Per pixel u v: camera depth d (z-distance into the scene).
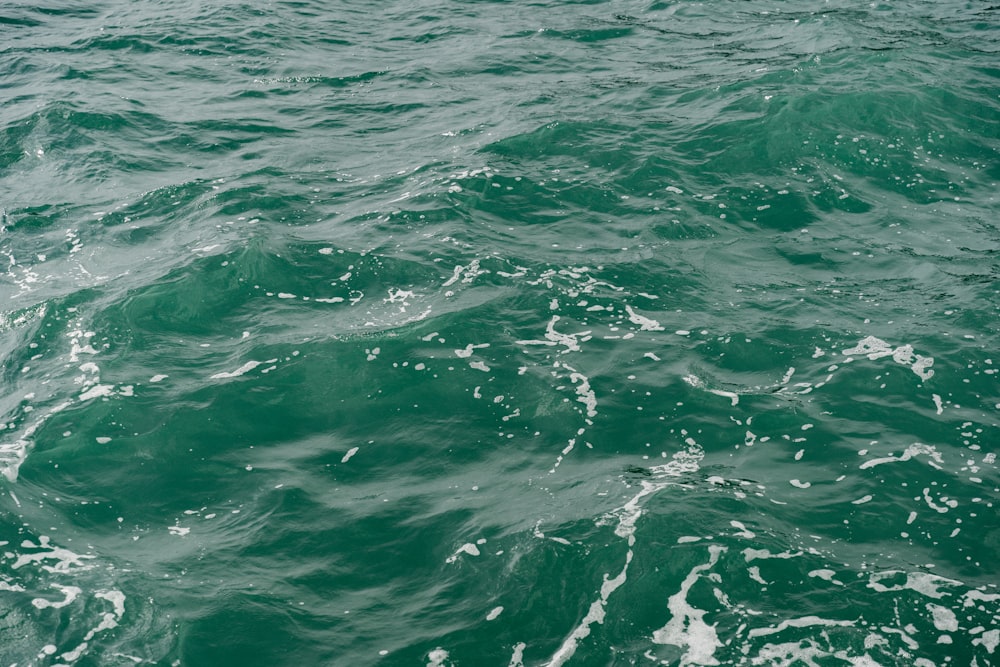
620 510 7.54
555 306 10.42
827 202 12.71
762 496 7.70
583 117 15.30
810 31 19.03
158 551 7.36
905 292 10.62
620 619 6.56
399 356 9.60
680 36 19.84
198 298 10.62
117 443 8.53
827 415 8.69
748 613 6.57
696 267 11.22
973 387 9.01
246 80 17.72
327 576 7.11
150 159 14.38
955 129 14.50
